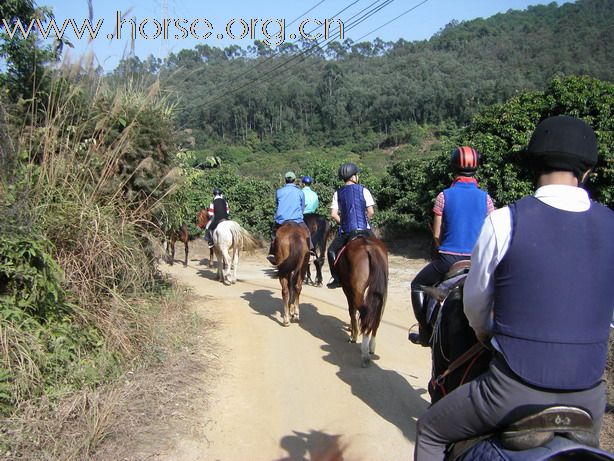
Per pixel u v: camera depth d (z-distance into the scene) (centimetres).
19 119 596
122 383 495
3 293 473
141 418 446
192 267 1556
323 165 1877
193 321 739
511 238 219
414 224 1598
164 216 764
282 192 873
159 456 402
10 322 440
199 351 636
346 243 650
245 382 568
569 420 206
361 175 1802
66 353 469
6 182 521
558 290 211
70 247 558
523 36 10356
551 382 210
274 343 710
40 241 499
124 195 700
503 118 1290
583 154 229
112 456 388
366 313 598
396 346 712
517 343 216
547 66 8350
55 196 569
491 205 414
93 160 635
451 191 408
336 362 640
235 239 1228
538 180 239
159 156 761
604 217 221
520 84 7412
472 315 245
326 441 446
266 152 7062
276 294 1070
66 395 438
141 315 597
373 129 8344
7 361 416
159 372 540
